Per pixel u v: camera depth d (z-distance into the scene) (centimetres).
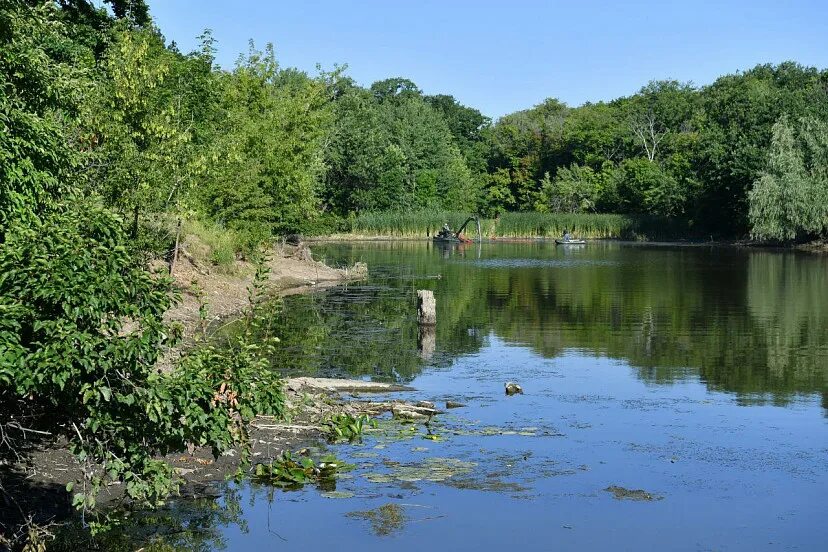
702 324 2602
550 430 1392
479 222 8338
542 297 3331
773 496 1097
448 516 1016
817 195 6431
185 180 2173
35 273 737
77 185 1320
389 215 8550
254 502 1061
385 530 971
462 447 1292
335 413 1439
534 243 8031
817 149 6588
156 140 2108
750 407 1559
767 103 7994
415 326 2523
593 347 2191
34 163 931
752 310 2933
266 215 3675
